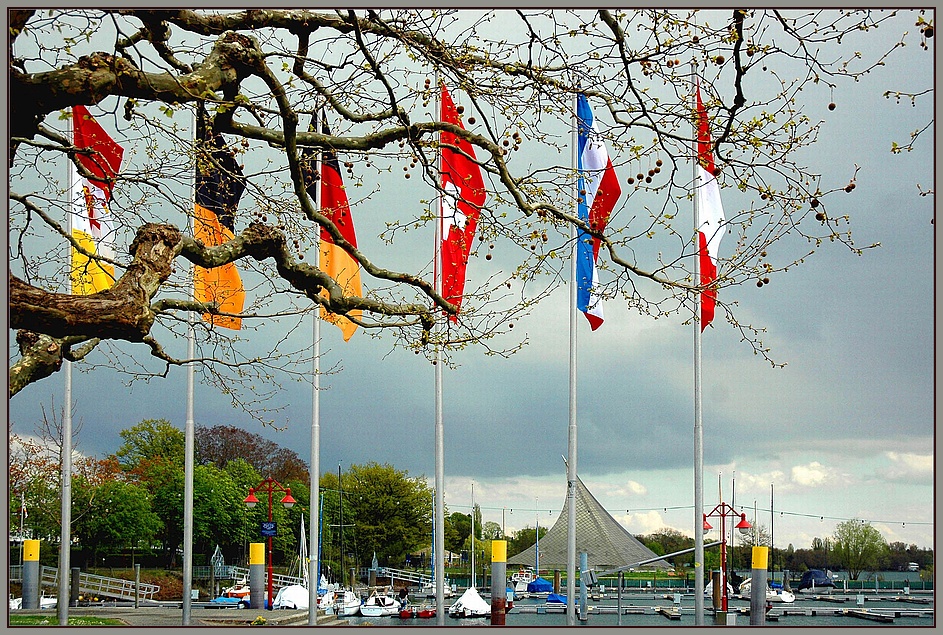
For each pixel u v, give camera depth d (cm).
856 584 8444
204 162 941
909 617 4712
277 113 938
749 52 845
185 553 2728
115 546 5806
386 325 1002
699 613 2430
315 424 2655
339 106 948
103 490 5703
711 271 2216
